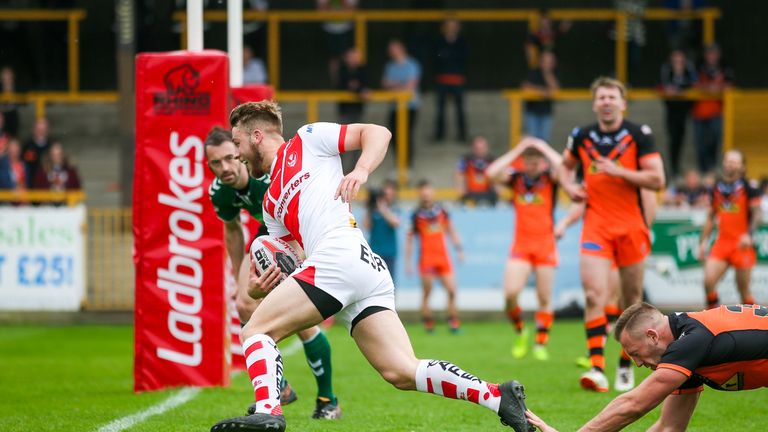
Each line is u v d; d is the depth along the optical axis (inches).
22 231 2297.0
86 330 2242.9
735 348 748.0
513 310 1732.3
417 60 3235.7
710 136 2955.2
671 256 2364.7
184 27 3083.2
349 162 2891.2
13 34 3289.9
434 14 3277.6
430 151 3250.5
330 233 810.8
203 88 1252.5
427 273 2186.3
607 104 1288.1
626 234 1291.8
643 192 1321.4
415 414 1099.3
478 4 3580.2
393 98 2935.5
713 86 2970.0
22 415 1095.0
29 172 2674.7
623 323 780.6
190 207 1261.1
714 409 1138.7
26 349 1873.8
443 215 2187.5
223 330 1273.4
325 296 797.2
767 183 2522.1
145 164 1264.8
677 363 741.9
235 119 874.8
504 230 2405.3
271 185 853.2
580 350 1820.9
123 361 1680.6
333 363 1612.9
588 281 1296.8
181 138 1258.0
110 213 2348.7
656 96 2957.7
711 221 2028.8
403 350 802.8
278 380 801.6
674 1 3334.2
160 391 1272.1
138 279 1274.6
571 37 3516.2
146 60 1258.0
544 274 1728.6
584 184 1325.0
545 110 2901.1
